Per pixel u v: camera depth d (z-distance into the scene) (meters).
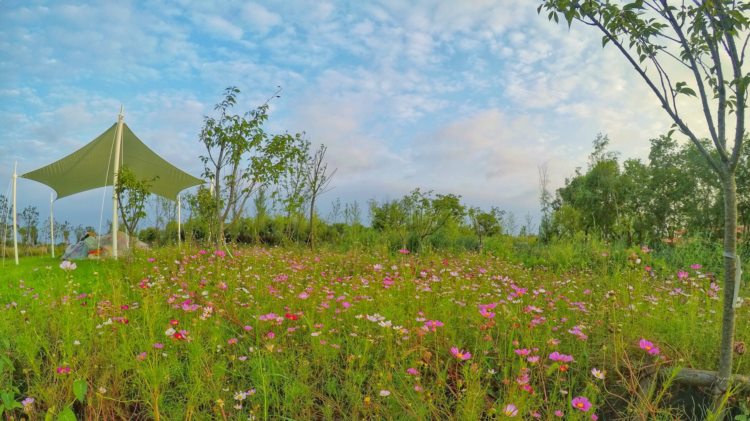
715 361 3.16
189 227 14.02
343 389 2.73
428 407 2.41
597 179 18.05
